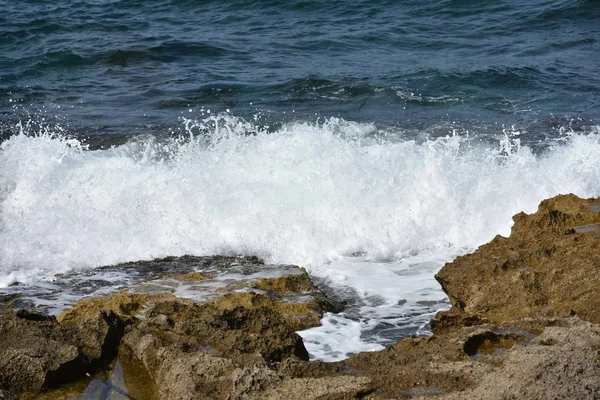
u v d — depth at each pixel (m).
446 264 9.18
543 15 26.31
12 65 22.22
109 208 12.65
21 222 12.45
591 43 23.34
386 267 10.84
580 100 18.05
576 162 13.58
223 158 13.41
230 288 9.27
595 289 7.98
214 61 22.44
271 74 20.75
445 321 7.79
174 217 12.20
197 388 6.14
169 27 26.83
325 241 11.54
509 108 17.62
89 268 11.08
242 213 12.13
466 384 5.93
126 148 15.06
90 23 27.44
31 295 9.48
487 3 28.02
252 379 6.04
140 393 6.60
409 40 24.33
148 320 7.43
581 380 5.63
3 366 6.65
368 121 16.69
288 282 9.56
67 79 21.06
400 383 6.00
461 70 20.50
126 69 21.88
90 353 7.06
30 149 14.41
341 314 9.04
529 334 6.87
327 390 5.91
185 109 17.94
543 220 9.93
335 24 26.50
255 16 28.00
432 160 12.78
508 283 8.39
